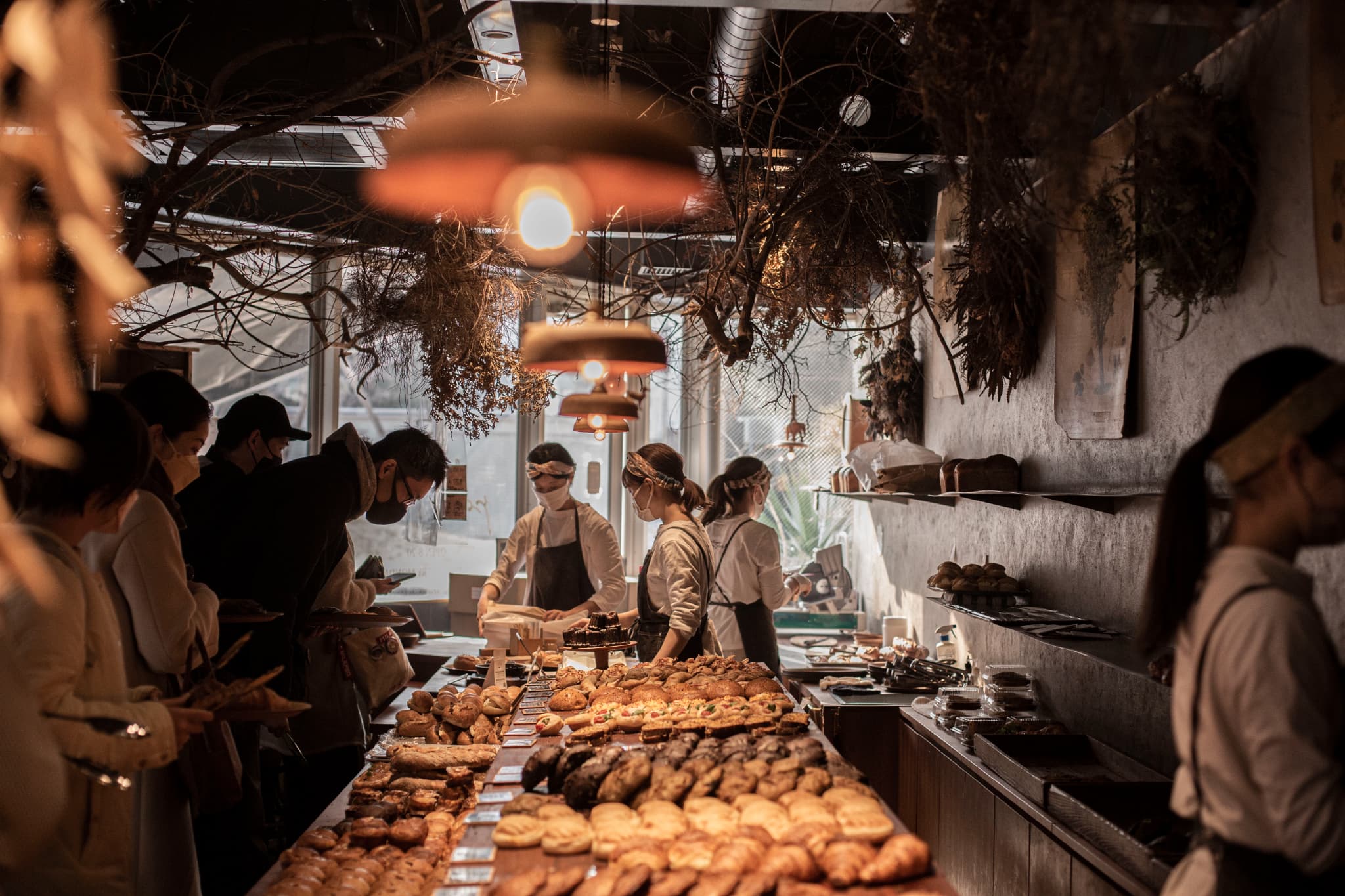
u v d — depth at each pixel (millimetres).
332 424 7629
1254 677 1593
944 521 6121
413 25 4293
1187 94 2799
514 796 2611
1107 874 2848
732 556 5887
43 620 2133
